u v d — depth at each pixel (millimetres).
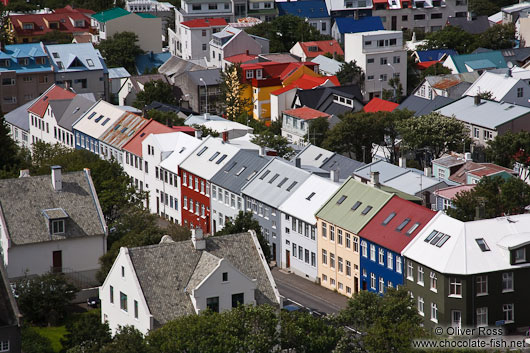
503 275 149125
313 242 176375
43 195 166125
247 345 119312
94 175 187125
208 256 135500
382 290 162125
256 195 188625
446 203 181125
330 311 163125
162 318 131125
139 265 134625
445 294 148750
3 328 127438
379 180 189375
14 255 161500
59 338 146625
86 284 164000
